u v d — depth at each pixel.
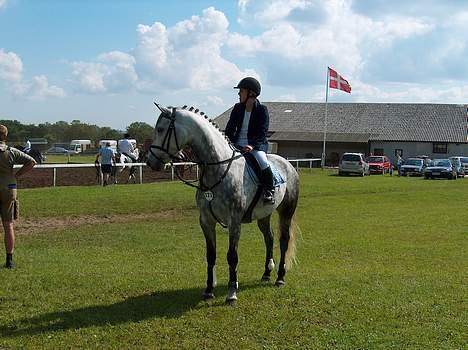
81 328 6.52
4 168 9.11
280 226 9.01
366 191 28.20
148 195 20.95
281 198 8.54
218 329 6.58
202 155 7.48
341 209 20.17
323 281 8.91
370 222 16.67
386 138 67.38
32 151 36.97
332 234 14.17
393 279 9.19
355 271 9.81
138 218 16.22
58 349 5.91
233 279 7.67
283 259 8.83
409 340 6.30
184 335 6.37
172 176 31.05
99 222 15.20
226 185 7.50
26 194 19.78
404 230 15.09
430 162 44.31
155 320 6.85
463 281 9.12
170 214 17.19
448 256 11.41
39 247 11.34
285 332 6.51
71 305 7.37
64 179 29.05
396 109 73.69
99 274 9.02
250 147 7.88
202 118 7.62
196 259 10.59
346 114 73.88
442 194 27.70
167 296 7.88
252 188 7.87
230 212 7.58
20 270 9.12
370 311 7.35
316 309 7.39
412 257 11.26
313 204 21.52
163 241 12.46
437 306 7.64
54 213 16.09
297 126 72.50
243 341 6.21
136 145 40.56
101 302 7.54
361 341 6.25
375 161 51.06
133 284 8.46
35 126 110.56
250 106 8.08
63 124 114.19
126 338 6.25
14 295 7.72
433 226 15.99
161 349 5.96
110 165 24.81
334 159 68.31
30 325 6.59
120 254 10.86
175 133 7.38
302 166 59.97
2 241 11.74
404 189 30.41
